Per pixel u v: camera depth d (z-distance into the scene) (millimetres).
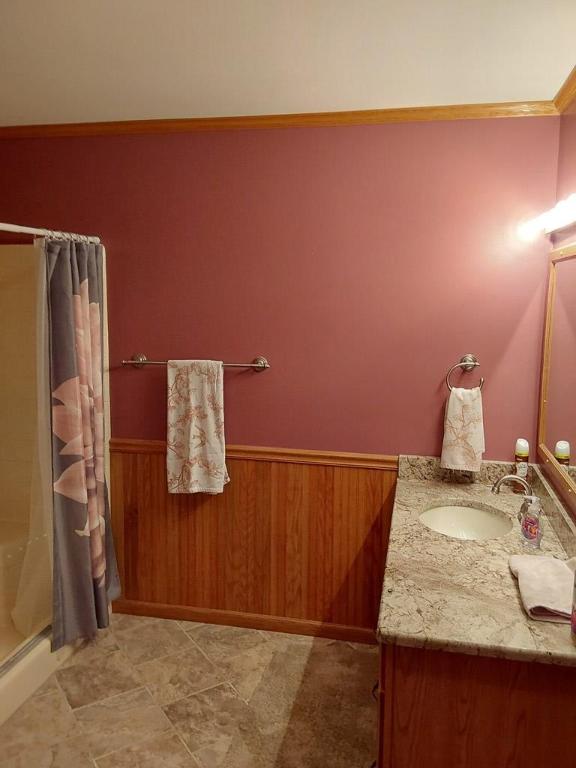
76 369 2453
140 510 2938
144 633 2834
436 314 2562
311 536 2795
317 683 2467
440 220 2514
